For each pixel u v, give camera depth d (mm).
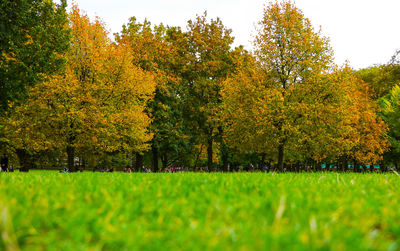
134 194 2564
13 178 4195
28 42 15633
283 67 22938
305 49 22141
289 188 3133
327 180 4457
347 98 22750
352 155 33312
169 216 1834
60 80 20453
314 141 21750
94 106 21703
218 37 30219
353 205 2012
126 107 24516
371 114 31469
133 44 29953
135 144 26797
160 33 31359
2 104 14328
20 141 24438
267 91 21281
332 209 2021
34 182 3783
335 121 22016
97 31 24297
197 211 1961
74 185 3344
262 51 23172
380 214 1899
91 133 22547
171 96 30719
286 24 22047
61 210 1922
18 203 2039
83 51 23281
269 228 1473
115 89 23297
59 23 18688
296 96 22000
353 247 1188
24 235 1433
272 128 20656
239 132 23562
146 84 25438
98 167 62719
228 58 30422
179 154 42562
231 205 2053
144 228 1533
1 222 1360
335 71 22000
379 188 3279
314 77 21375
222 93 26031
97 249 1252
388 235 1524
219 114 27609
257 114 21078
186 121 32031
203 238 1331
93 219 1672
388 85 40188
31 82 15156
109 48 24281
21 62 14531
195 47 30328
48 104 21406
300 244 1187
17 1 14078
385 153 34406
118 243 1366
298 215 1754
